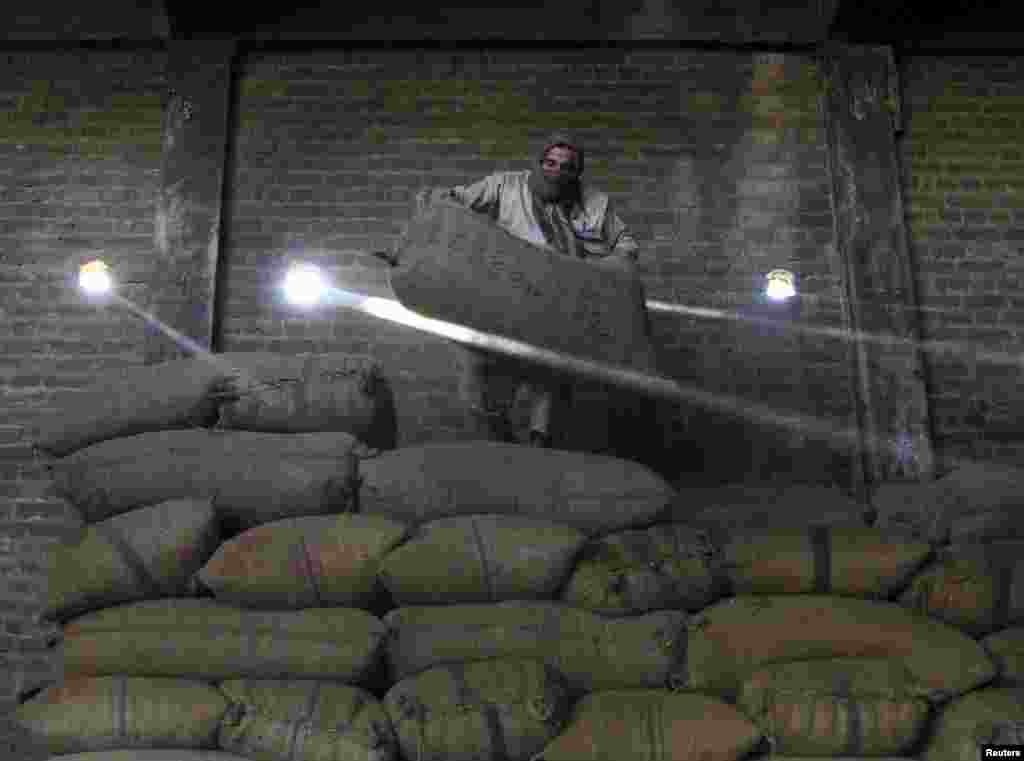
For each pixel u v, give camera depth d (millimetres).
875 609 3398
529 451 3770
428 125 5738
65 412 3893
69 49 5922
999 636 3369
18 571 4945
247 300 5406
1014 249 5547
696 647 3297
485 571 3402
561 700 3117
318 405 3785
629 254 4223
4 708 4723
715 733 3070
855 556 3480
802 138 5730
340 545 3422
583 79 5836
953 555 3518
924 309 5426
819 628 3318
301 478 3596
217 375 3846
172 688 3186
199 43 5828
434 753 3043
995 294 5461
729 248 5500
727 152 5688
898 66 5898
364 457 3693
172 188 5531
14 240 5523
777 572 3465
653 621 3352
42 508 5051
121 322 5363
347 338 5340
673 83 5832
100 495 3725
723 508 4004
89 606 3465
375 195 5602
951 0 5816
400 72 5848
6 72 5879
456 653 3291
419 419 5191
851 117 5688
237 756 3080
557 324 3732
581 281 3711
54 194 5621
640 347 3805
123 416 3832
